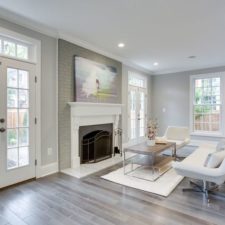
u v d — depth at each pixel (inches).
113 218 83.6
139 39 153.0
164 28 132.3
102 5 103.8
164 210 90.3
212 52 185.9
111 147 196.2
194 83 254.5
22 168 123.5
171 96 269.7
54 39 143.1
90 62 169.8
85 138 169.5
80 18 119.3
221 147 138.4
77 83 157.2
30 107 128.0
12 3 102.3
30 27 126.0
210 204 96.1
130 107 237.1
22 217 84.4
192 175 103.3
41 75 134.3
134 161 147.8
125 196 104.5
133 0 98.6
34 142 130.6
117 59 204.5
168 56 199.9
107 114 186.5
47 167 138.9
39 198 101.8
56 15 115.7
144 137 264.7
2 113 112.8
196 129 253.3
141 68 252.1
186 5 102.9
